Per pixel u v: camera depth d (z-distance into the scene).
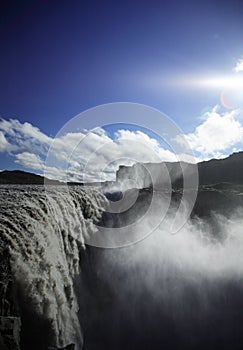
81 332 18.86
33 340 13.41
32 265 14.66
